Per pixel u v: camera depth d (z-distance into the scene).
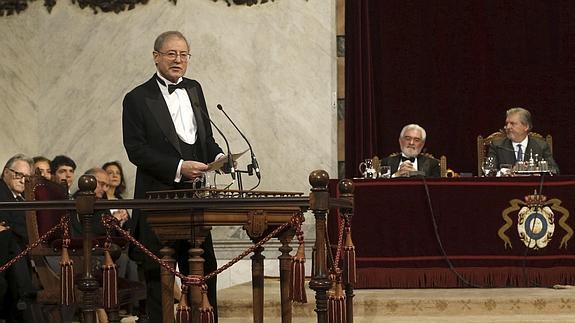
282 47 30.98
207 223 14.71
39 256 18.41
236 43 31.11
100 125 31.28
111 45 31.36
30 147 31.45
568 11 30.52
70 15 31.56
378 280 22.33
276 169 30.84
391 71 30.91
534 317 20.20
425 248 22.44
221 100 30.98
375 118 30.89
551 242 22.39
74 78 31.45
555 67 30.56
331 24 30.91
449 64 30.84
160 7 31.23
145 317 17.27
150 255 14.97
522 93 30.66
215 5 31.20
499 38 30.77
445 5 30.84
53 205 15.01
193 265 14.77
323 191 14.34
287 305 16.50
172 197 15.26
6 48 31.66
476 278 22.33
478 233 22.44
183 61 17.27
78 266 19.11
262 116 30.95
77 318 24.83
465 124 30.77
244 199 14.40
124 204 14.82
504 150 26.67
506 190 22.47
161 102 17.08
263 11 31.14
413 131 27.45
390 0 30.98
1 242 19.55
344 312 15.32
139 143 16.84
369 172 25.47
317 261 14.38
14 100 31.53
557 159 30.53
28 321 19.67
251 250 14.67
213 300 16.88
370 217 22.48
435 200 22.48
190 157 17.19
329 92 30.81
